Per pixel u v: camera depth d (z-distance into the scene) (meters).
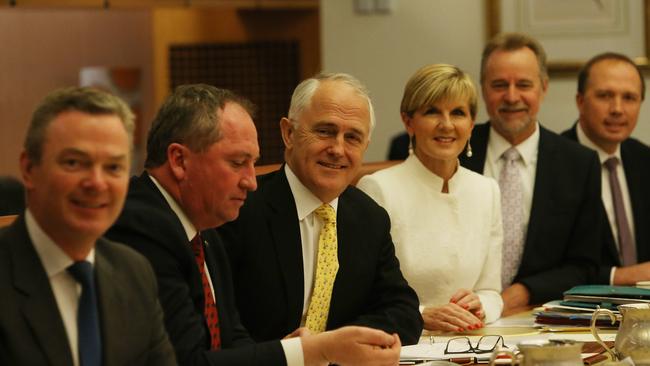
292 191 2.82
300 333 2.48
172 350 2.07
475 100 3.28
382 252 2.94
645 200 4.27
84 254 1.87
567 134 4.47
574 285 3.69
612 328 2.99
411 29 6.09
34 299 1.82
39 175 1.80
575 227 3.81
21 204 4.12
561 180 3.82
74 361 1.85
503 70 3.85
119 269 1.98
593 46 5.75
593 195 3.82
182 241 2.30
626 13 5.69
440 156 3.24
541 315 3.09
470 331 3.05
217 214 2.36
